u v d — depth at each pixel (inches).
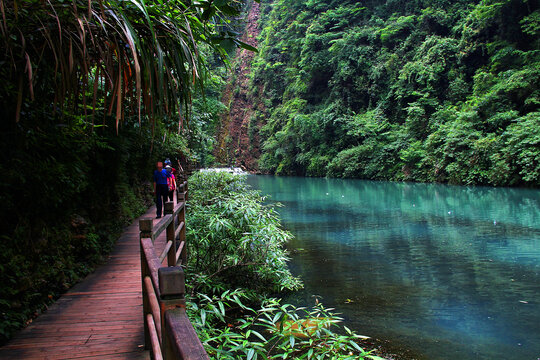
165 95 106.5
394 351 156.1
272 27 1987.0
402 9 1316.4
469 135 838.5
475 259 285.0
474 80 941.2
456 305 201.3
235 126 2185.0
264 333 179.6
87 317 133.2
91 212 215.5
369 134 1201.4
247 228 249.8
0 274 117.8
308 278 255.6
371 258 298.8
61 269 159.5
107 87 103.9
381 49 1274.6
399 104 1138.7
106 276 181.0
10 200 126.0
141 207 371.9
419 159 1012.5
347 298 216.8
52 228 160.6
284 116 1707.7
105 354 107.0
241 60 2315.5
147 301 106.4
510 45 889.5
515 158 740.0
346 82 1344.7
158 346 79.3
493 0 899.4
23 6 91.5
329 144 1392.7
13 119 127.0
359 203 636.1
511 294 213.8
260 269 236.4
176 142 467.5
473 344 160.4
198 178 377.7
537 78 779.4
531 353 151.8
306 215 524.7
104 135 233.5
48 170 145.9
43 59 109.7
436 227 410.6
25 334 119.9
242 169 2027.6
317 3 1574.8
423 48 1111.6
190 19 107.0
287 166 1637.6
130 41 83.1
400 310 197.5
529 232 368.2
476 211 502.0
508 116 789.2
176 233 201.2
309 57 1480.1
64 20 97.6
